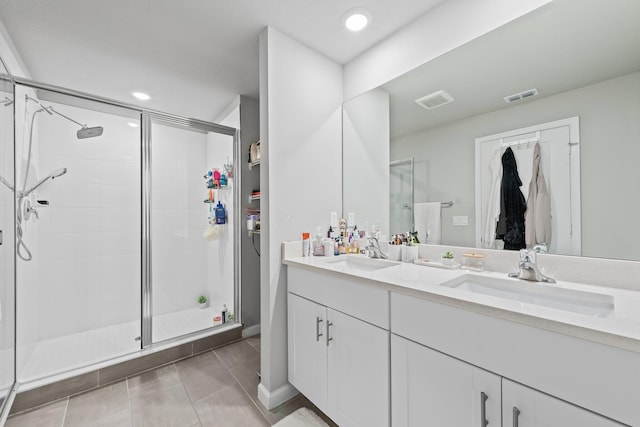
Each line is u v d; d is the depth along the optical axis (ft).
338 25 5.14
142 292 6.75
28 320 6.38
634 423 1.90
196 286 9.22
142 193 6.90
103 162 8.23
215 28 5.16
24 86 5.53
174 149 8.58
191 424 4.57
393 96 5.46
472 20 4.30
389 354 3.49
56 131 7.48
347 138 6.35
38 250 7.05
